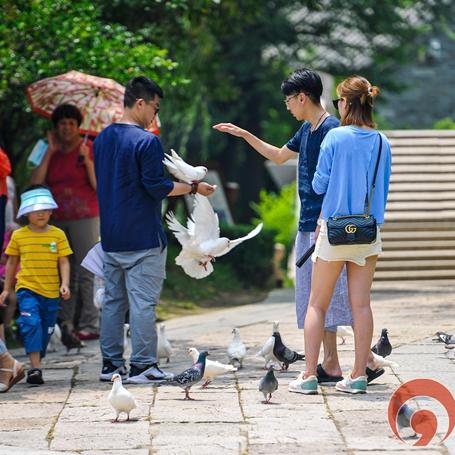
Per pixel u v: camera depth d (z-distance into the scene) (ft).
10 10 65.31
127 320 65.36
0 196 48.73
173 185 44.96
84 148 62.34
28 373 46.32
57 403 42.19
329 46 161.38
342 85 41.16
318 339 41.63
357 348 41.50
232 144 165.68
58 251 49.55
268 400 40.75
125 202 45.16
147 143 44.80
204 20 95.14
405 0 160.25
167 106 101.71
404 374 45.01
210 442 35.40
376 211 40.83
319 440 35.35
